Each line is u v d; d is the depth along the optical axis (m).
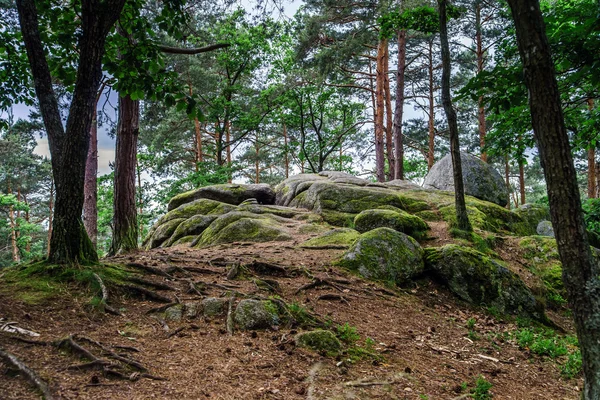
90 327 4.46
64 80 6.50
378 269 8.28
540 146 3.45
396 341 5.71
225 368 4.05
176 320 5.09
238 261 7.64
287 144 32.88
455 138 10.91
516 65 5.66
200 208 15.56
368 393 4.04
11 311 4.30
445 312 7.58
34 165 36.62
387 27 12.12
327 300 6.73
